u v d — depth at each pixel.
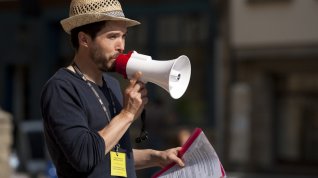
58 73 6.09
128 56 6.13
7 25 30.39
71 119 5.78
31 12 29.84
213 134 27.00
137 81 6.08
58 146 5.97
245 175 25.83
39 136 18.16
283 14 26.52
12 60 30.31
